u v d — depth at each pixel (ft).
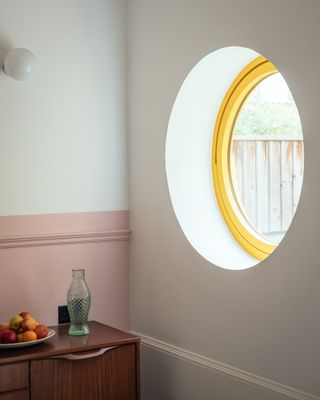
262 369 8.46
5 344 8.52
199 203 10.26
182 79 9.70
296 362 7.95
